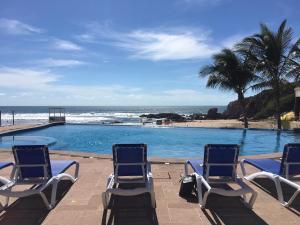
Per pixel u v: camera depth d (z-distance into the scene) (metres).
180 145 15.83
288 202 4.90
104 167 7.48
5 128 19.62
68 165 6.05
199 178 5.26
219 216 4.56
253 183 6.16
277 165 6.01
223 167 5.30
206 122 26.11
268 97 31.80
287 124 20.33
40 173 5.24
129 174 5.30
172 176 6.66
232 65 21.84
